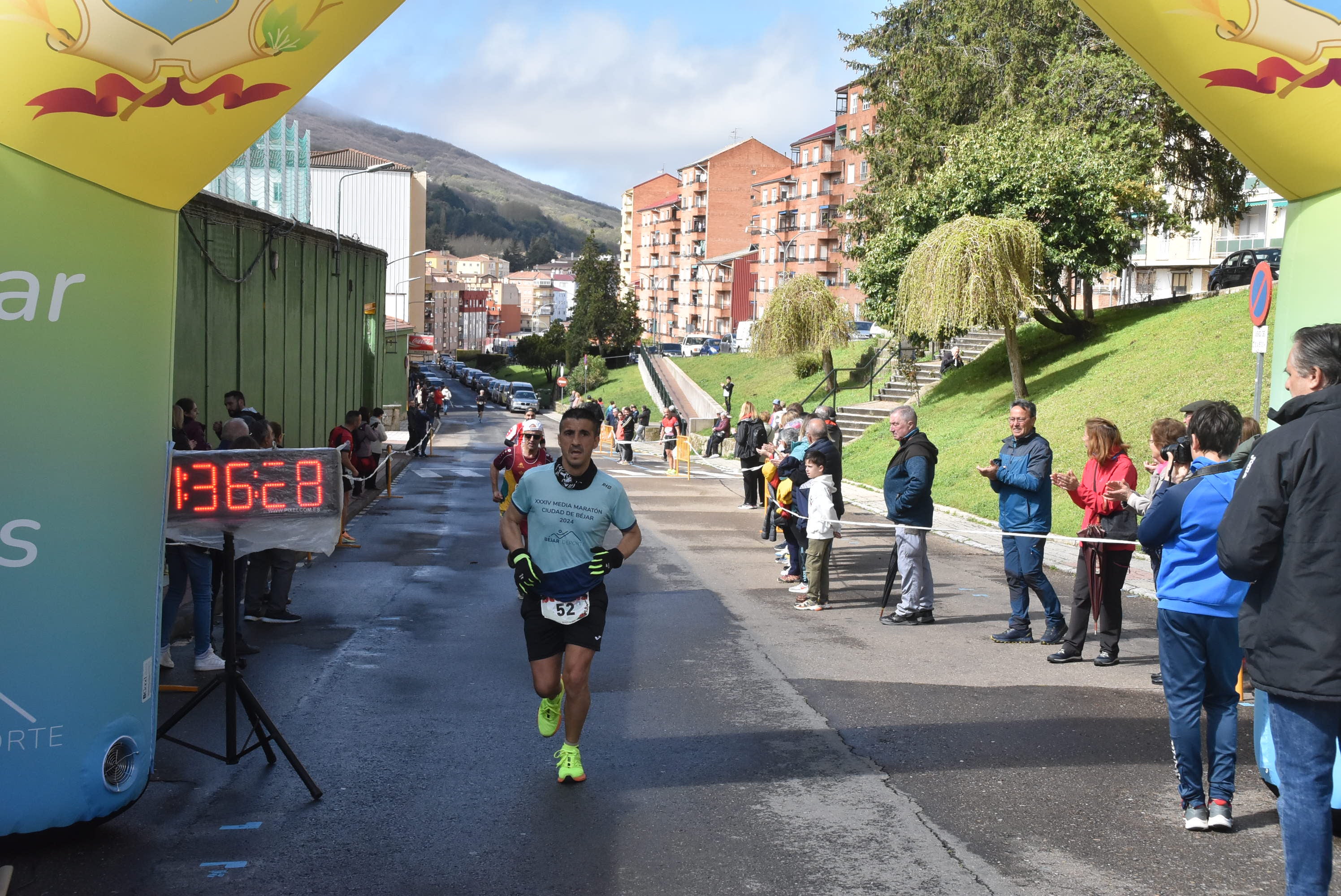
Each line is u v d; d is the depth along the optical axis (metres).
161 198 4.57
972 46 32.78
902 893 3.96
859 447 26.59
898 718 6.23
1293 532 3.45
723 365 62.66
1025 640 8.38
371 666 7.38
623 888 3.98
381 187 89.62
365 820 4.62
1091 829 4.58
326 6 4.29
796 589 10.77
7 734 4.16
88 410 4.28
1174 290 55.81
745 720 6.18
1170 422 7.34
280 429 9.55
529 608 5.14
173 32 4.06
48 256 4.15
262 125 4.63
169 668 7.12
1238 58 4.48
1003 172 25.94
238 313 15.55
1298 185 4.82
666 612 9.52
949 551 13.62
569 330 95.56
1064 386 22.94
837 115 90.44
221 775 5.15
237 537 5.07
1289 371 3.72
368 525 15.63
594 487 5.10
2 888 3.86
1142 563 12.05
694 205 124.31
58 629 4.23
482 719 6.17
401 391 47.62
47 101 4.01
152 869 4.10
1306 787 3.47
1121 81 27.78
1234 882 4.06
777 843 4.41
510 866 4.16
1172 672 4.62
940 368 33.41
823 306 40.59
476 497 20.22
